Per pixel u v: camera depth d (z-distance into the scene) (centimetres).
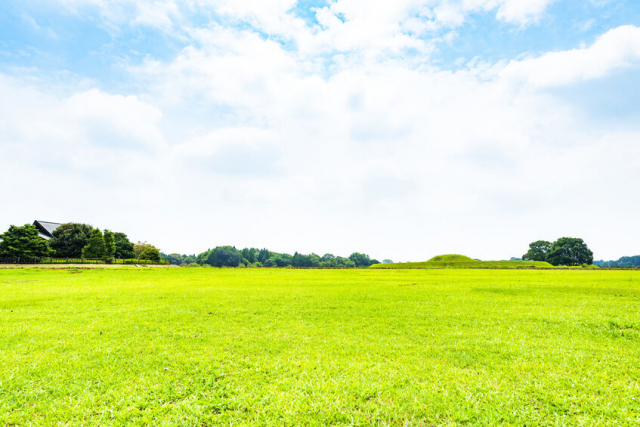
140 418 835
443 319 2012
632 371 1132
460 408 892
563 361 1245
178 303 2534
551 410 887
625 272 6806
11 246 8400
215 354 1337
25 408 888
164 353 1331
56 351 1355
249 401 933
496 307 2391
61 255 10694
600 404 901
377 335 1653
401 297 2903
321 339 1578
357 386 1020
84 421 824
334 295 3030
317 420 830
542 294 3094
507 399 939
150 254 12738
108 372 1132
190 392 997
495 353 1360
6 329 1691
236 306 2423
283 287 3797
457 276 5781
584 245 14600
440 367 1199
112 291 3262
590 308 2300
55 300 2636
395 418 845
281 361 1259
